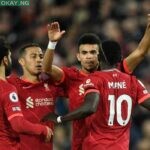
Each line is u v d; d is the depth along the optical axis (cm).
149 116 4150
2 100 2366
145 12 4988
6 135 2386
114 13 5003
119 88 2441
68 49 4656
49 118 2406
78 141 2538
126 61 2525
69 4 5166
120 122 2431
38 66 2623
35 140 2591
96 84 2409
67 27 4909
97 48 2591
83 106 2344
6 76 2470
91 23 4953
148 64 4481
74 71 2619
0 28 5072
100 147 2403
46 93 2628
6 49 2409
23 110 2609
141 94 2480
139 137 4009
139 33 4759
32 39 4872
